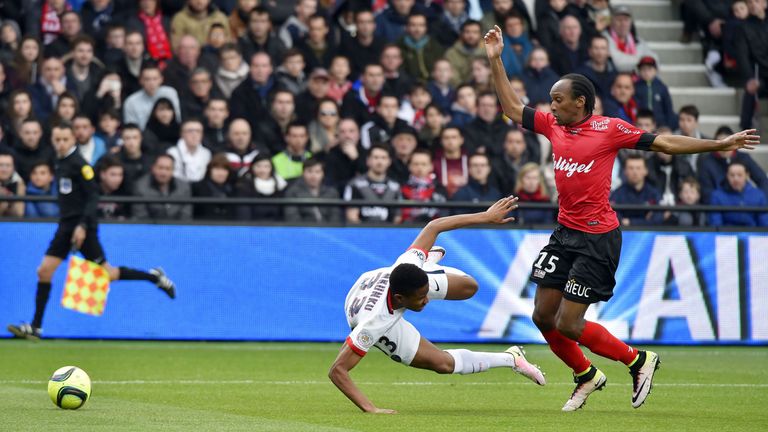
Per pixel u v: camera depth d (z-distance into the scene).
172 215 45.03
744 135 22.86
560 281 24.94
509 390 30.61
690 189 47.56
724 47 60.28
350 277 44.28
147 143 47.00
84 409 24.33
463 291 24.55
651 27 64.56
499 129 49.84
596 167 24.09
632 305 44.78
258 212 45.34
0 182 44.69
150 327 43.44
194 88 49.16
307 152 47.72
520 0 56.50
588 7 58.47
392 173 47.25
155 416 23.08
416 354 24.48
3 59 49.91
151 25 52.69
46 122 48.53
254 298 43.94
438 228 24.27
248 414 23.80
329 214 45.91
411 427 21.39
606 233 24.44
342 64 51.22
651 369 24.77
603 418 23.55
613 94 54.16
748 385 32.28
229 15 55.69
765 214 47.91
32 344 42.22
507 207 24.33
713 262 45.31
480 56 53.97
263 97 49.94
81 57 49.78
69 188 40.47
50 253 40.44
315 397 27.91
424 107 49.88
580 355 25.27
